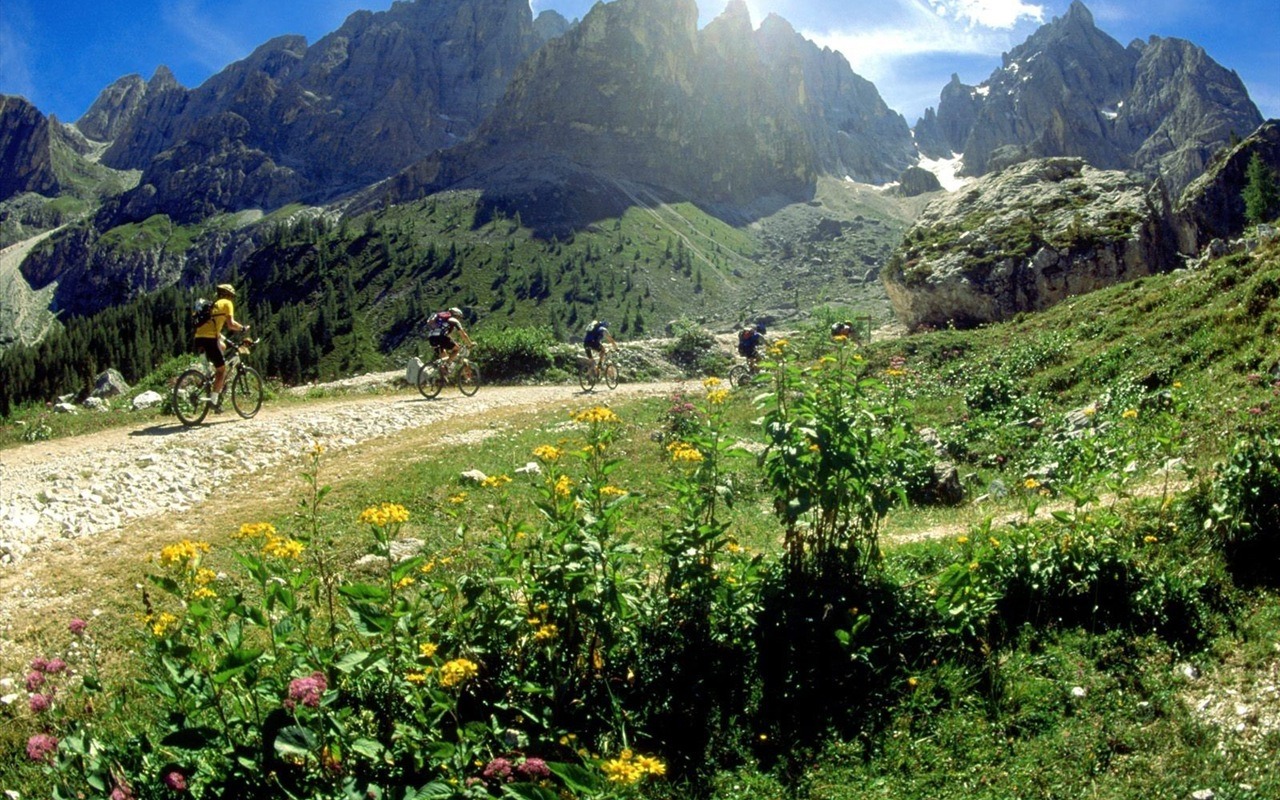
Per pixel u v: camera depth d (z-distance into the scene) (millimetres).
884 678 6867
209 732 4676
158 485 13383
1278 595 7266
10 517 11281
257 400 19625
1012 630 7336
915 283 41000
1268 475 7980
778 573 7879
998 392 20578
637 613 6898
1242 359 15594
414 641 5695
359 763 4996
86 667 7457
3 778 5840
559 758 5773
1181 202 92500
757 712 6609
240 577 9258
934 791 5848
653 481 14953
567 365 34938
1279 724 5961
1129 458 11742
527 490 13562
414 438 17938
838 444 7539
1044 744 6113
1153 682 6598
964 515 12898
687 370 39844
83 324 163625
